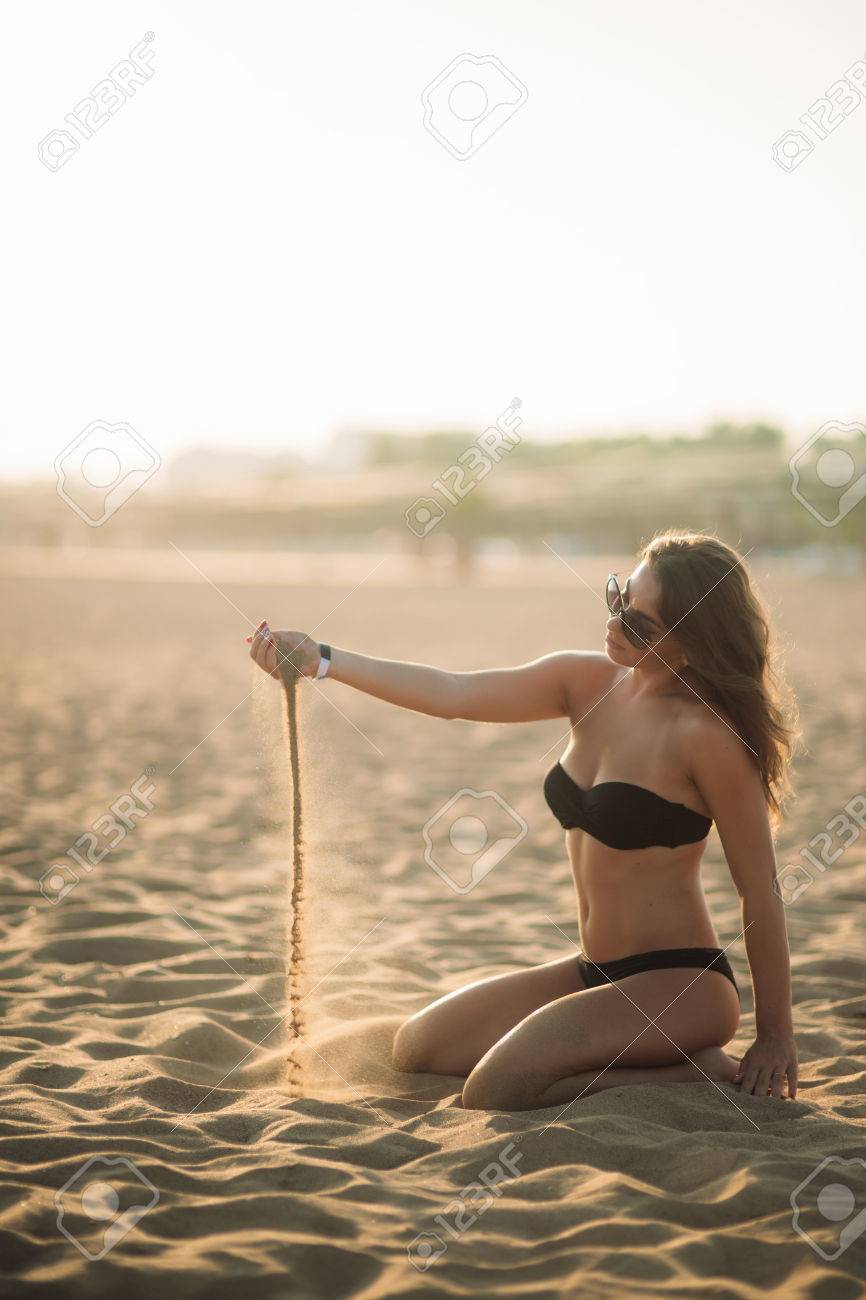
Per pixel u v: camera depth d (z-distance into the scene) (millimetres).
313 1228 1949
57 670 13469
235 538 75562
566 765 2764
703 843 2648
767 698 2574
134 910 4094
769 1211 1992
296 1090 2660
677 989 2562
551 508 58188
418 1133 2410
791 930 3969
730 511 49250
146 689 11781
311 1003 3219
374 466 118875
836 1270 1796
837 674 12516
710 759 2537
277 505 76562
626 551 55469
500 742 8586
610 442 92938
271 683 2898
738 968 3658
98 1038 2943
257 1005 3207
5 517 79438
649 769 2592
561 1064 2496
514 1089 2500
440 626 18969
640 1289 1766
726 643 2553
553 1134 2279
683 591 2555
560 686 2842
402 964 3604
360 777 6973
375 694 2787
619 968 2641
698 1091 2494
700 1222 1978
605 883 2652
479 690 2824
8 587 32344
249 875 4680
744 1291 1757
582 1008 2543
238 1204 2002
